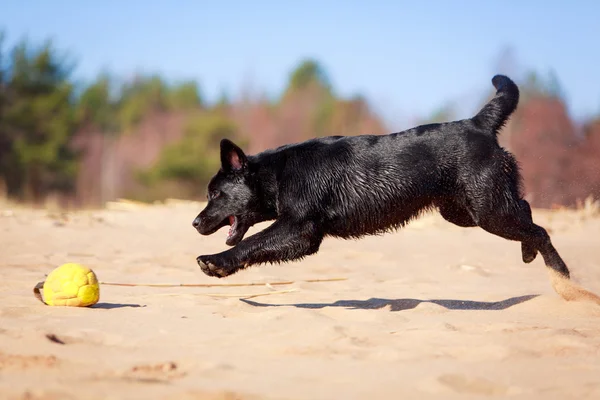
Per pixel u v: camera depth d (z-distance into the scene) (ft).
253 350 17.39
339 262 38.22
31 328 18.92
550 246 25.20
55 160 147.74
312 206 24.39
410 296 27.43
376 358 16.79
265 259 24.35
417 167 24.35
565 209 60.80
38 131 150.30
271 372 15.48
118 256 37.68
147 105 177.68
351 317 21.90
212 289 28.30
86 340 18.08
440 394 14.05
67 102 156.25
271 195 25.40
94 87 174.70
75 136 158.40
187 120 155.43
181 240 44.96
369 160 24.50
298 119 153.58
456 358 16.88
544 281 32.14
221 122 146.00
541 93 90.53
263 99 163.12
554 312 23.72
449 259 39.29
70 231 46.93
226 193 25.67
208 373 15.23
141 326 19.98
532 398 13.93
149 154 158.71
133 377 14.78
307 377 15.11
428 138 24.64
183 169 140.67
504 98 25.22
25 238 43.14
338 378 15.06
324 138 25.38
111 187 153.07
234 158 25.49
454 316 22.74
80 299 22.63
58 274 22.81
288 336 18.60
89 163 155.94
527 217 25.07
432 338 18.75
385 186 24.35
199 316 21.62
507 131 85.76
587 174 61.57
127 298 25.23
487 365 16.22
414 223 52.54
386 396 13.88
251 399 13.47
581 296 25.03
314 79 191.52
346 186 24.45
